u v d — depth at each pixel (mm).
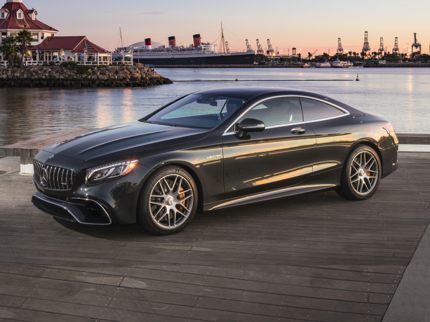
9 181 6836
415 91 80812
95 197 4367
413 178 6938
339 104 5840
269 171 5168
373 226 4848
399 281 3582
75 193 4449
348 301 3283
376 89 87000
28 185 6594
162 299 3318
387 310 3154
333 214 5250
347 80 133250
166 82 110812
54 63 107625
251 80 127125
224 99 5363
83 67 99938
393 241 4418
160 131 4961
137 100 62250
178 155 4590
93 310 3176
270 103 5305
